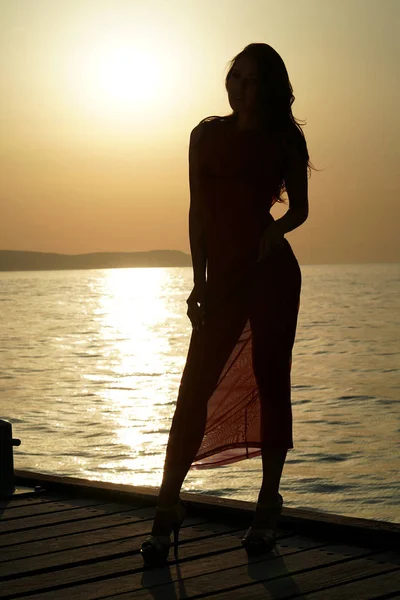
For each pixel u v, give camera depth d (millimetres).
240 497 10031
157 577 2938
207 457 3295
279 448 3213
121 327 50469
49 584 2863
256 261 3145
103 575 2955
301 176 3193
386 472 11664
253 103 3146
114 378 24797
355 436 14664
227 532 3512
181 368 27594
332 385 22344
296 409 18203
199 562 3105
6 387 22734
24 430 15562
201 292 3223
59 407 18703
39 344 38188
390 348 33500
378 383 22578
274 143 3146
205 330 3191
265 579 2885
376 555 3146
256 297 3154
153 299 101250
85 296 112250
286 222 3127
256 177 3137
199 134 3223
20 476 4531
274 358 3166
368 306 69312
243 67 3152
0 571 2998
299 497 10398
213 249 3197
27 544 3348
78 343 38781
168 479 3164
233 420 3287
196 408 3191
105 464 12391
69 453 13250
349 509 9727
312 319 53500
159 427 15781
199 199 3221
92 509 3939
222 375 3248
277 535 3455
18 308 77375
